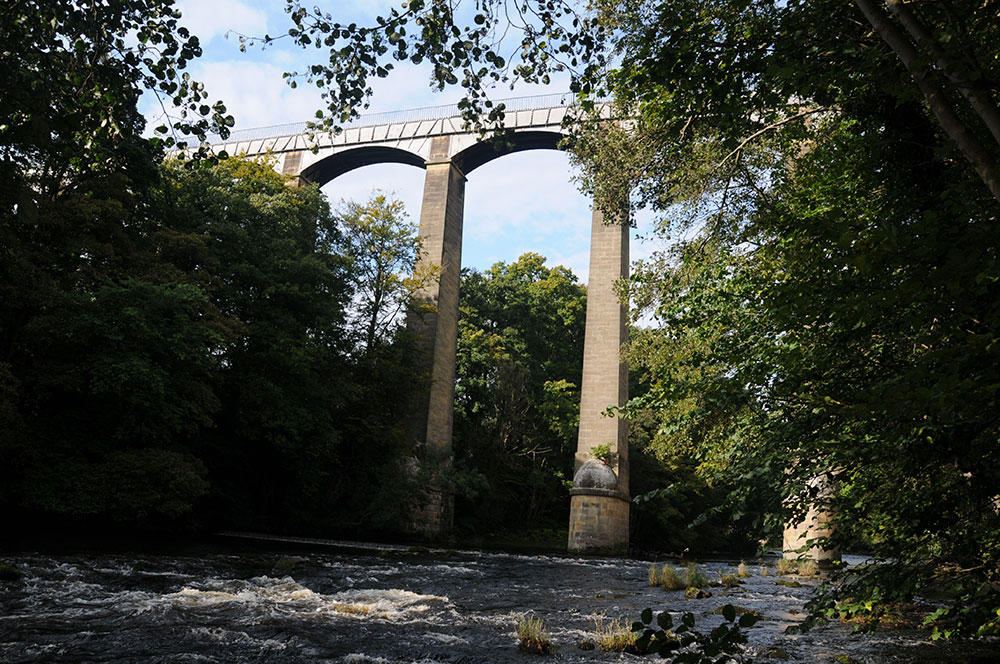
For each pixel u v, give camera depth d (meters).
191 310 25.62
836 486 6.52
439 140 48.47
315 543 29.19
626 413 7.73
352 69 7.12
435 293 44.09
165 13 6.47
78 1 6.21
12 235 21.08
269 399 31.66
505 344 53.66
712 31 6.80
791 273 5.00
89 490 22.64
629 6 9.41
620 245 42.06
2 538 18.39
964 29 4.42
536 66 7.45
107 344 23.11
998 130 3.96
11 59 5.59
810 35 5.84
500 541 46.12
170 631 9.44
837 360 5.76
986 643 10.06
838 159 8.29
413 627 10.78
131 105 7.02
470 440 48.69
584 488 38.72
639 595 16.61
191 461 25.97
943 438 4.14
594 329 41.34
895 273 4.20
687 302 8.20
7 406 20.64
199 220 31.97
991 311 3.53
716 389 6.55
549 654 9.17
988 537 5.06
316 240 38.59
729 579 20.03
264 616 10.88
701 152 12.51
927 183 6.21
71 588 12.20
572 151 14.95
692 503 51.91
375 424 38.38
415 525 39.59
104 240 25.41
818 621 5.35
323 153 51.50
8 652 7.90
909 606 12.67
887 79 5.51
